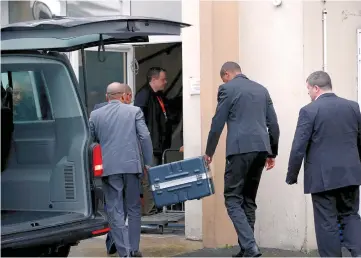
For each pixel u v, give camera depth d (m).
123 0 10.87
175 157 11.01
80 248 9.30
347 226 7.68
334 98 7.61
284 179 8.91
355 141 7.62
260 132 8.20
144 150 8.35
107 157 8.20
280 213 8.97
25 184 7.80
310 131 7.47
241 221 8.27
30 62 7.14
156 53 11.34
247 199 8.53
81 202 7.43
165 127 10.73
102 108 8.35
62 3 10.79
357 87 9.21
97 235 7.25
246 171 8.26
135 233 8.51
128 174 8.25
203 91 9.04
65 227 7.05
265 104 8.31
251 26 9.05
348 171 7.49
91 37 7.78
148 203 10.67
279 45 8.88
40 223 7.02
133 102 11.04
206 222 9.16
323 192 7.52
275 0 8.86
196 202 9.58
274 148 8.47
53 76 7.57
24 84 7.81
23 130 7.84
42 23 6.82
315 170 7.51
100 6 10.80
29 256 6.98
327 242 7.55
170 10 10.80
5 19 11.01
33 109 7.78
